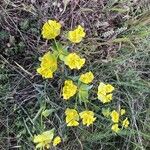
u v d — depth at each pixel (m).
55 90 0.25
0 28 0.25
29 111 0.25
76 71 0.26
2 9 0.24
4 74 0.25
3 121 0.25
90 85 0.25
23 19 0.25
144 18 0.27
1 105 0.24
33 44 0.25
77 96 0.25
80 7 0.26
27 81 0.25
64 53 0.23
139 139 0.25
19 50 0.25
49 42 0.25
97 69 0.26
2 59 0.25
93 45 0.26
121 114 0.26
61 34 0.25
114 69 0.26
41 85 0.25
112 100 0.26
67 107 0.25
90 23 0.26
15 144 0.25
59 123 0.25
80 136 0.26
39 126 0.24
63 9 0.26
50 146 0.25
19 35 0.25
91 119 0.24
